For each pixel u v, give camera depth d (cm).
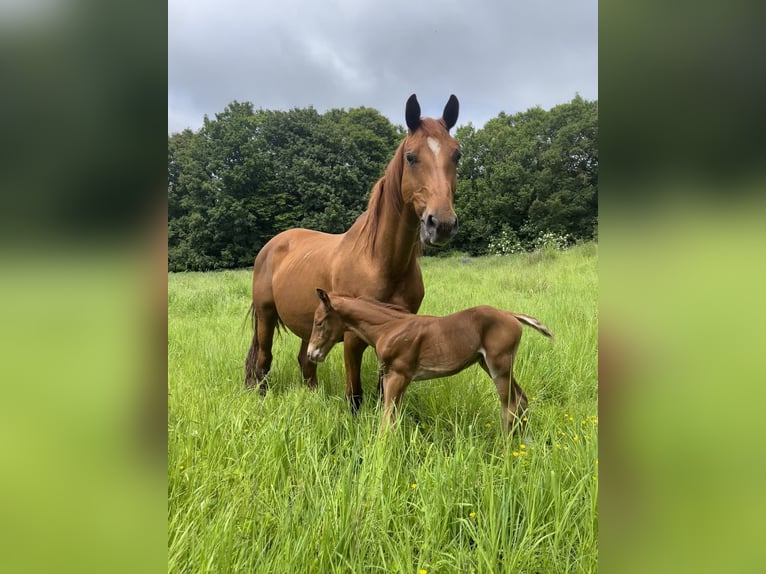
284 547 163
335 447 260
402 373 273
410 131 296
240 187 3133
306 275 375
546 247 1355
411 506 203
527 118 3931
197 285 1165
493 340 261
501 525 176
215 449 236
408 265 325
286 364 472
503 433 262
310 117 3675
